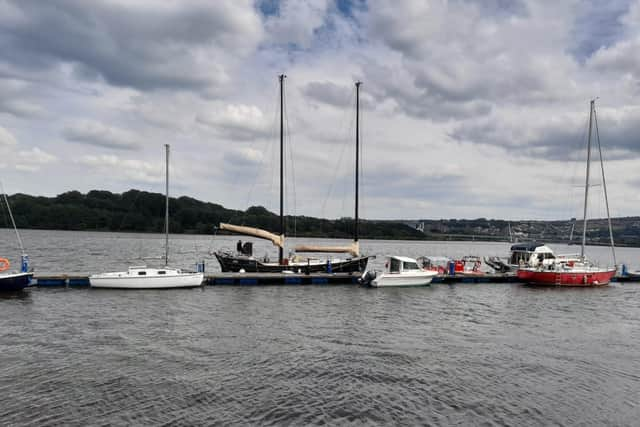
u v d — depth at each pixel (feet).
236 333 77.30
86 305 97.81
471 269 167.94
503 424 46.01
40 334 73.82
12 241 361.71
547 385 56.80
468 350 70.79
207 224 567.59
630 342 78.54
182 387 52.95
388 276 135.64
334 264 150.71
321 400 50.47
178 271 126.41
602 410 49.96
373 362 63.62
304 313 95.81
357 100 168.86
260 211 330.75
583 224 171.53
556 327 88.94
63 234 556.51
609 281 156.76
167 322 84.12
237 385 53.98
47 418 44.52
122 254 262.47
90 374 56.29
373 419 46.26
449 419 46.73
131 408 47.21
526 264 165.68
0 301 100.58
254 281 136.26
